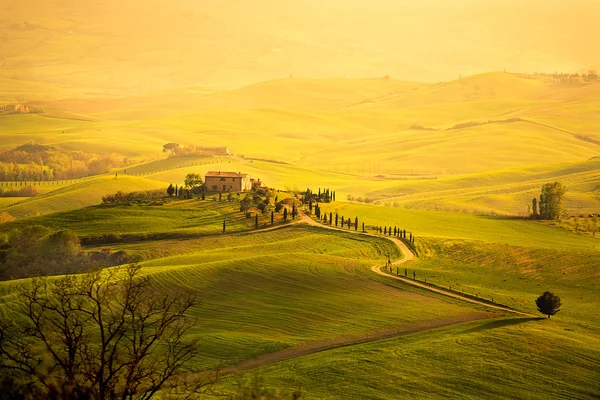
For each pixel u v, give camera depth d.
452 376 140.25
